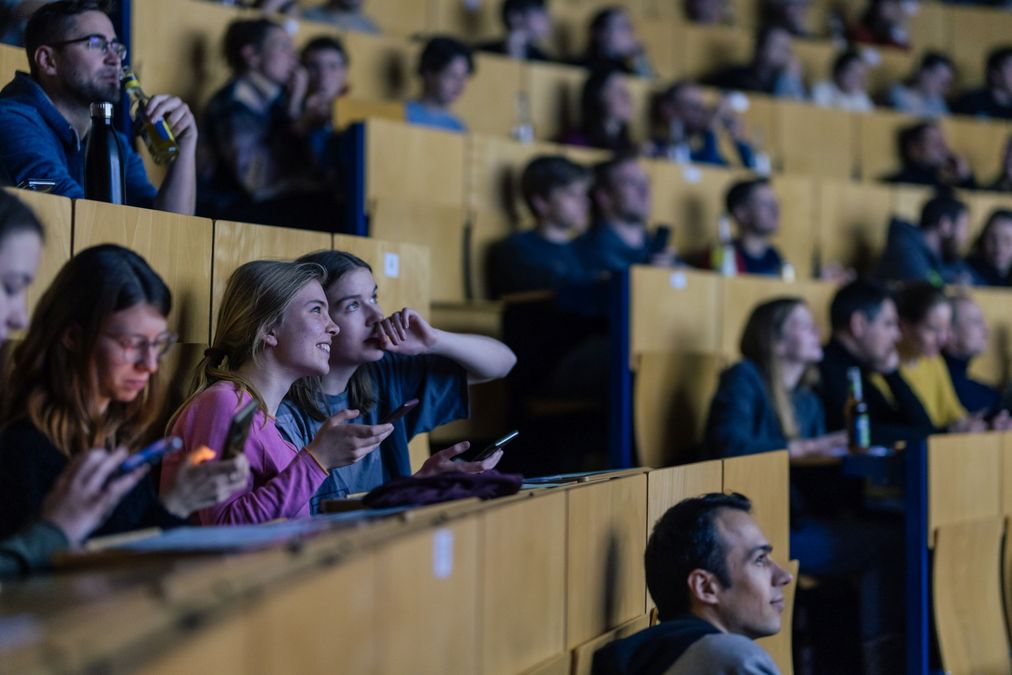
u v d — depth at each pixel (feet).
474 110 18.25
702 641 6.80
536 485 7.34
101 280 5.62
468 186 14.94
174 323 7.64
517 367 14.14
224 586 3.93
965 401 15.48
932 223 18.74
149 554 4.68
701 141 20.02
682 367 13.23
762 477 9.71
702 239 17.84
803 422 12.64
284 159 13.56
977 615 11.05
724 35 23.71
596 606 7.27
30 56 8.77
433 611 5.19
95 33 8.70
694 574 7.50
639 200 15.93
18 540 4.68
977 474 11.20
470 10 21.53
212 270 7.94
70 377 5.62
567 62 20.58
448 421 8.80
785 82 22.56
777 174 19.51
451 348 8.49
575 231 16.11
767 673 6.67
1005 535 11.57
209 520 6.50
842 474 12.19
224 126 13.28
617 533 7.59
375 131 13.79
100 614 3.52
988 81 24.90
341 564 4.36
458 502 6.15
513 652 6.11
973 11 26.94
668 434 13.03
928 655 10.46
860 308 13.30
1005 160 21.67
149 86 13.52
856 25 26.25
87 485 4.85
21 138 8.25
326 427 6.73
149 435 6.88
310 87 14.90
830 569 11.15
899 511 12.15
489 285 15.12
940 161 21.75
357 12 18.57
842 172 21.86
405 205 14.07
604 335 14.15
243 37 13.76
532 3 20.53
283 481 6.55
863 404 12.05
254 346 7.20
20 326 5.26
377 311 8.09
